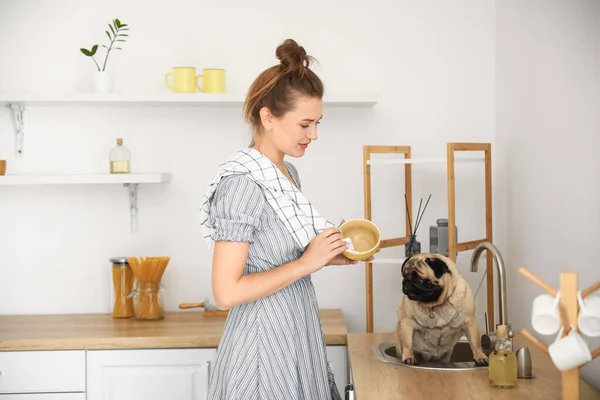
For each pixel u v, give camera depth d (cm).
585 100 202
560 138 225
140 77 320
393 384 193
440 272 208
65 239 323
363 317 324
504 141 299
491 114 318
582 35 204
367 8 319
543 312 146
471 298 214
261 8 319
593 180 196
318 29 320
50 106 319
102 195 322
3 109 319
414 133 320
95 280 324
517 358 198
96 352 268
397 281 321
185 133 321
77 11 319
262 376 187
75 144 321
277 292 190
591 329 144
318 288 324
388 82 320
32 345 266
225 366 192
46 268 324
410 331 217
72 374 268
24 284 324
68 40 319
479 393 183
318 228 192
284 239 188
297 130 187
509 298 292
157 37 319
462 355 248
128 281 306
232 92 320
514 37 282
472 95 318
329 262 201
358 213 321
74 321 302
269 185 187
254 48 320
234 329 192
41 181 294
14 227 323
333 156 321
